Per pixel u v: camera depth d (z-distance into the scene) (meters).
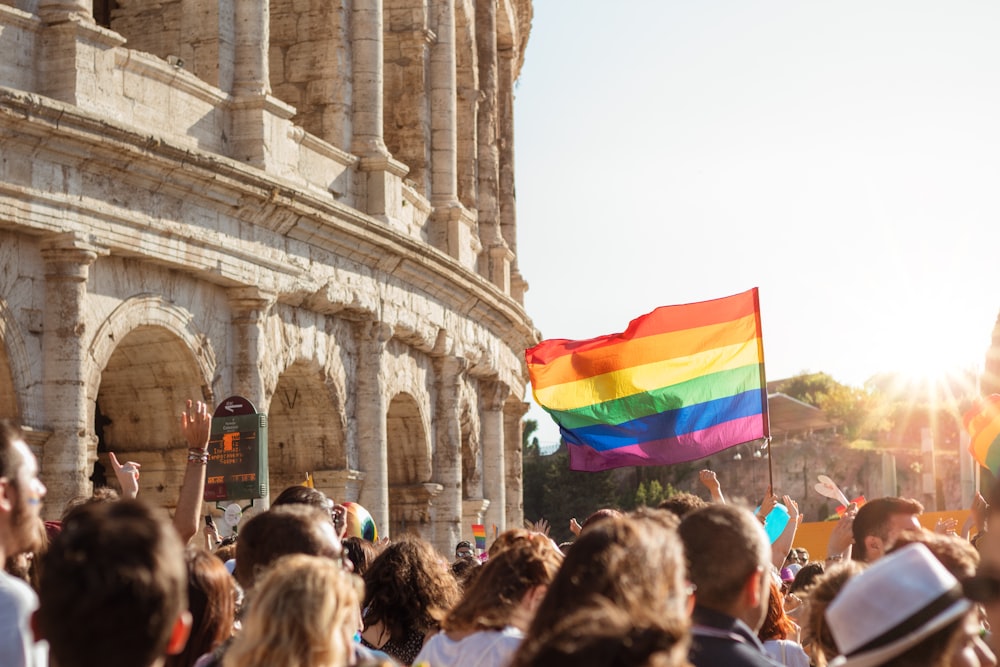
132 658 5.47
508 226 53.09
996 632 6.88
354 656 8.50
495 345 43.41
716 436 23.91
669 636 5.07
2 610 6.86
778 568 15.49
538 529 20.67
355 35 34.31
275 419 32.44
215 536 23.08
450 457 38.56
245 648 7.18
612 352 24.45
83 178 23.02
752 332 23.86
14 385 22.06
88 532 5.58
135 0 30.02
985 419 22.67
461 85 44.88
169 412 26.81
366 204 33.81
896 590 7.23
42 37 23.20
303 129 32.28
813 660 11.20
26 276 22.38
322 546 9.27
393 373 35.50
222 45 28.53
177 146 24.28
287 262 28.80
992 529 6.84
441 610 11.72
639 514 10.27
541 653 5.03
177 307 25.80
